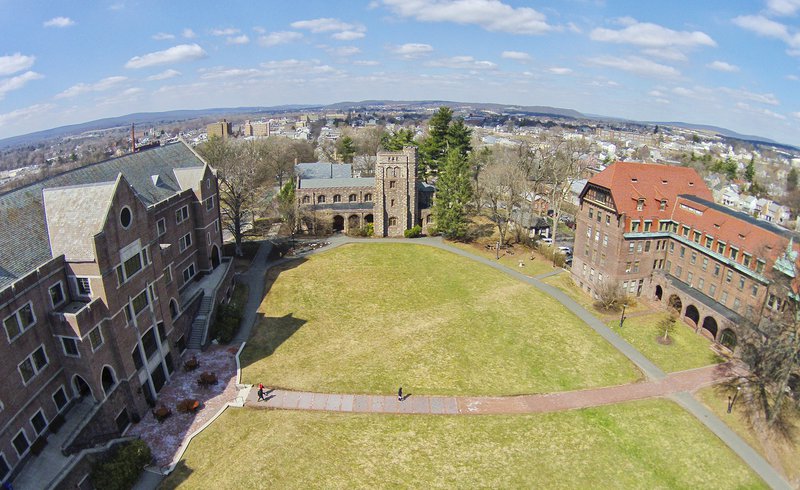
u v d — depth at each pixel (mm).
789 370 43719
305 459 39250
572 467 39719
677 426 44750
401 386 49312
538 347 57438
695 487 38406
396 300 69562
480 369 52750
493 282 76812
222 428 42312
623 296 67625
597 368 53500
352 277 77500
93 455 36844
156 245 47281
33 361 35156
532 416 45562
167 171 64938
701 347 57719
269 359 53438
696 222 63906
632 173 69000
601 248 70188
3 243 35781
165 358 48844
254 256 86375
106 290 39094
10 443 32969
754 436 43750
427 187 109812
